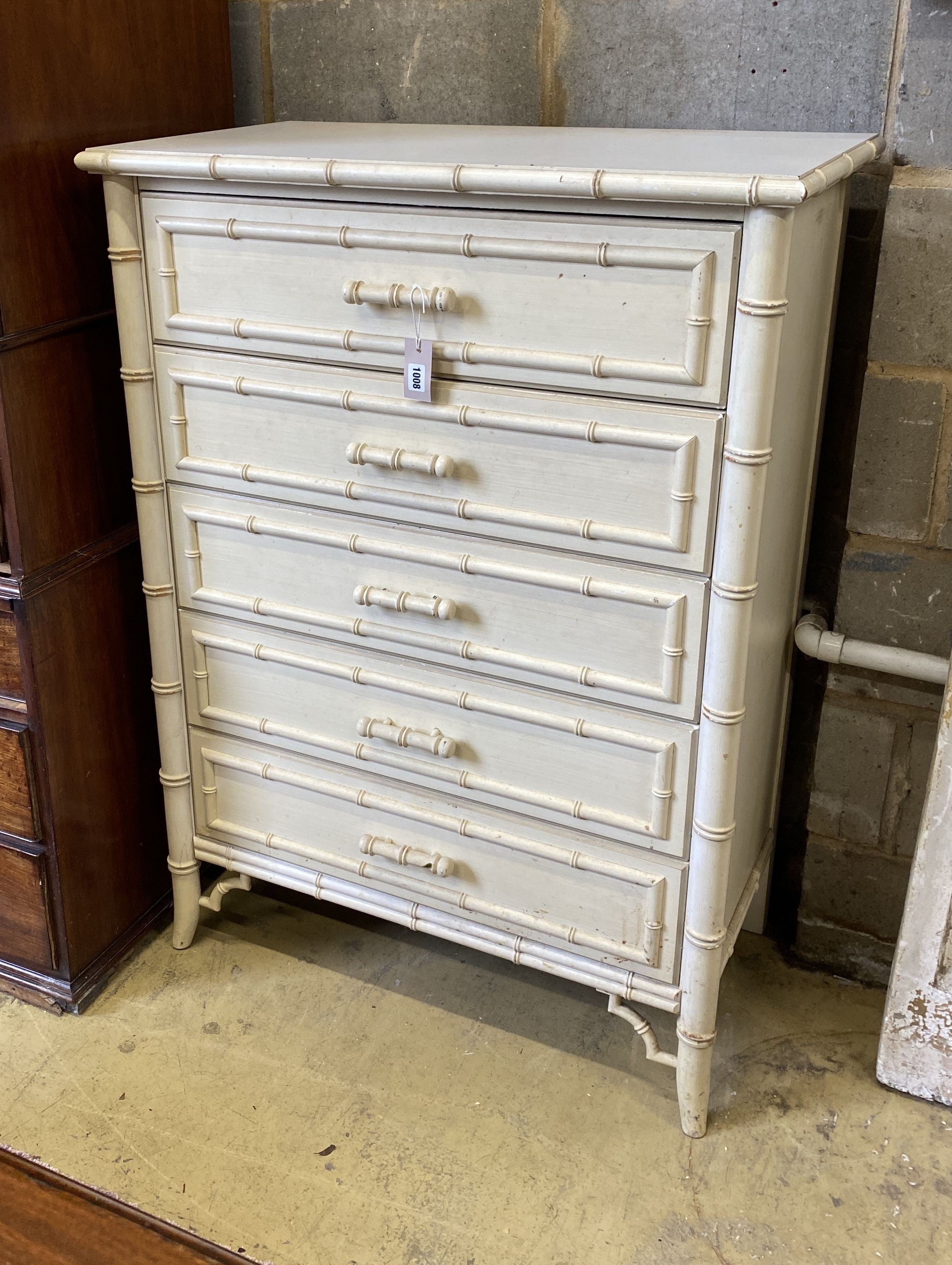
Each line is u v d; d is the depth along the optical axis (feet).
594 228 3.94
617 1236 4.66
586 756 4.74
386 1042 5.60
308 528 4.95
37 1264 4.56
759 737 5.14
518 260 4.09
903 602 5.31
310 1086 5.34
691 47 5.27
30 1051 5.51
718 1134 5.14
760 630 4.71
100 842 5.76
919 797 5.59
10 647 5.13
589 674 4.56
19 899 5.58
